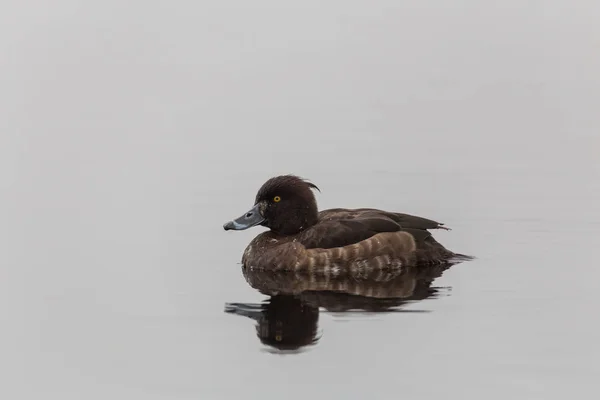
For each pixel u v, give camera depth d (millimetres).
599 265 13547
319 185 19859
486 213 17016
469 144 25047
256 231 16281
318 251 13531
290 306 11914
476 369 9836
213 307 11945
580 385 9461
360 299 12133
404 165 22062
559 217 16578
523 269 13414
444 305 11789
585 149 24016
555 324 11055
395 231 13727
